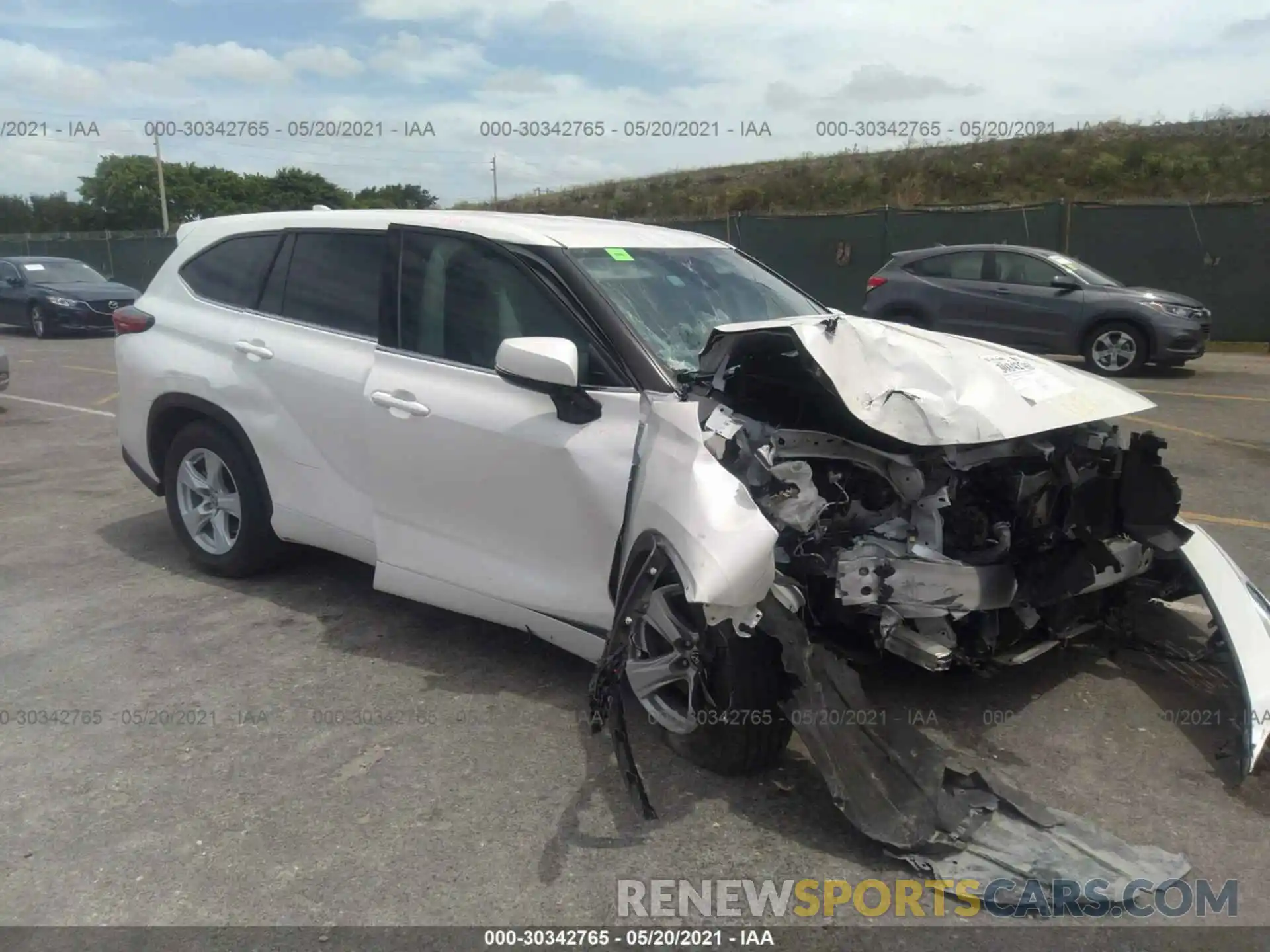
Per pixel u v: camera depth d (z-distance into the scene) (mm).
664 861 2938
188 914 2719
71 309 18203
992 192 30078
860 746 3027
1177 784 3307
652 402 3375
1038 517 3426
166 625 4633
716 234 19359
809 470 3168
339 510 4457
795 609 3133
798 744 3551
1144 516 3592
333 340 4469
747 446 3227
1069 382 3775
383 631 4551
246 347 4758
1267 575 5195
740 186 34000
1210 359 14562
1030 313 13055
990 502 3463
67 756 3518
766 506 3117
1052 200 28000
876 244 18156
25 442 8891
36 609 4836
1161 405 10359
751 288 4418
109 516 6441
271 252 4883
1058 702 3834
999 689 3934
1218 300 16172
